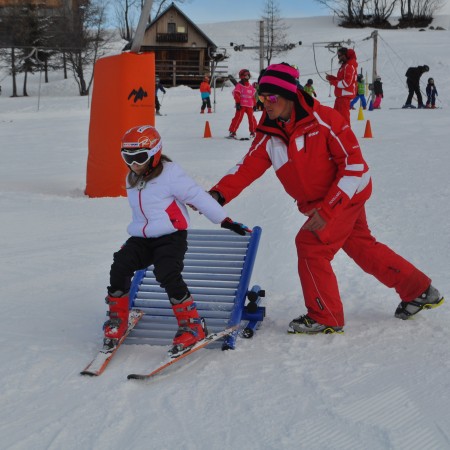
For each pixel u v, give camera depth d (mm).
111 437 2695
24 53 43875
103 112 8570
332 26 74875
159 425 2793
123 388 3158
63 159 13609
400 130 17125
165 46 45906
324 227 3598
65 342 3807
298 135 3637
